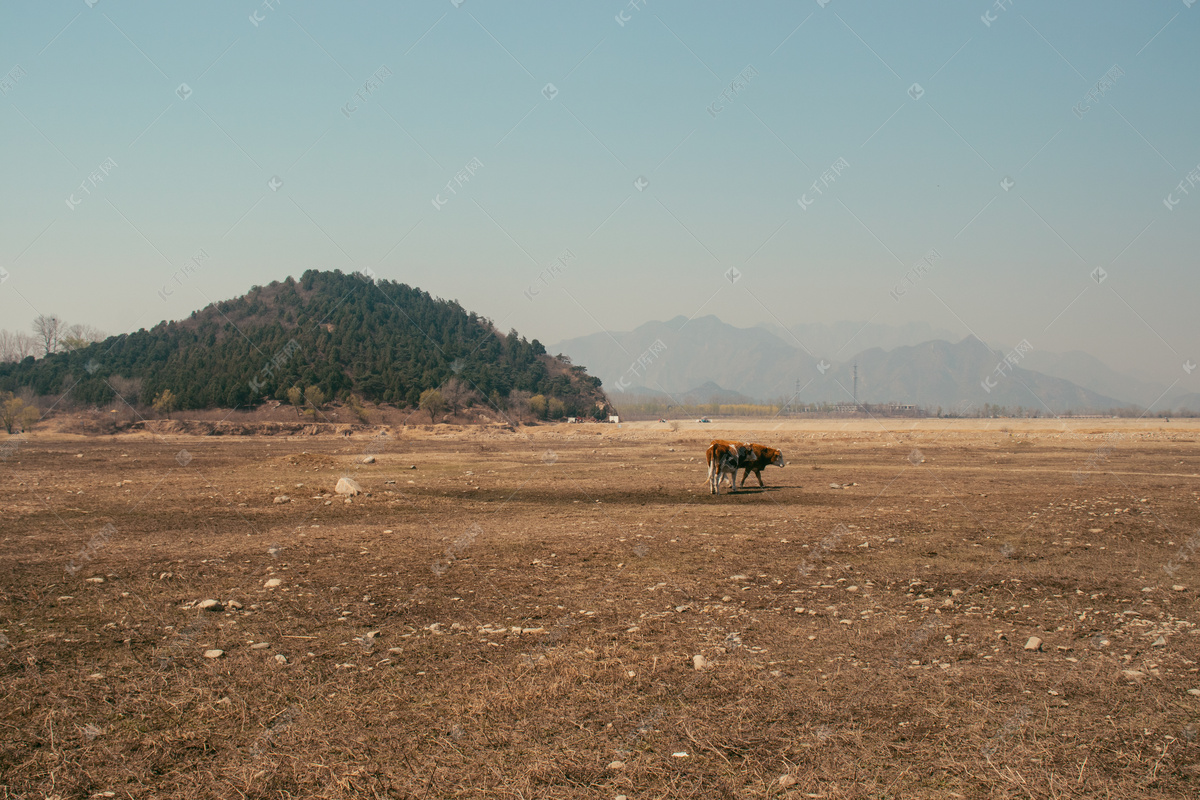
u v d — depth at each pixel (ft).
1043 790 15.62
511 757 17.11
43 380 331.57
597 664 23.27
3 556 40.73
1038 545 44.47
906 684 21.79
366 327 418.51
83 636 25.90
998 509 60.95
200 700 20.27
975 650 24.93
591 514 59.72
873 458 128.67
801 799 15.26
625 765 16.70
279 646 25.05
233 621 27.99
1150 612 29.73
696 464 119.34
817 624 27.96
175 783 15.75
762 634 26.63
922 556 41.19
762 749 17.56
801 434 239.09
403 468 110.11
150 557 40.60
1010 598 32.04
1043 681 22.08
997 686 21.66
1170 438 201.98
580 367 503.20
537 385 415.03
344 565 38.70
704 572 37.11
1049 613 29.60
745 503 67.05
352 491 71.26
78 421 277.64
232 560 39.91
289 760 16.85
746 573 36.86
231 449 173.58
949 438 209.56
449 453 154.10
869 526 51.96
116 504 64.75
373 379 351.87
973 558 40.60
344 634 26.48
